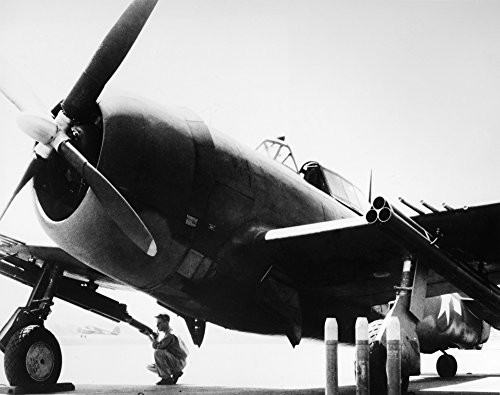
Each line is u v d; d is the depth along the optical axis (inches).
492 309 236.4
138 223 192.2
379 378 193.0
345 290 259.0
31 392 226.4
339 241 220.4
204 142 218.1
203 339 254.2
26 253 252.1
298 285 247.4
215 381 362.3
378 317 289.6
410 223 197.8
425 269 210.1
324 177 296.2
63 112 193.5
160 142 204.5
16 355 225.8
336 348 167.9
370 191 341.1
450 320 331.6
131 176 197.0
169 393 238.8
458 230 206.5
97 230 196.7
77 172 191.0
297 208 249.4
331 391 165.3
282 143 282.7
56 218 207.6
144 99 212.1
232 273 225.6
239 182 226.4
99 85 193.3
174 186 206.7
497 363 611.2
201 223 214.7
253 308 235.1
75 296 264.1
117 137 194.7
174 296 226.5
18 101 199.3
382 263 233.9
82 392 236.2
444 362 378.9
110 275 215.2
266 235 227.0
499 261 224.1
